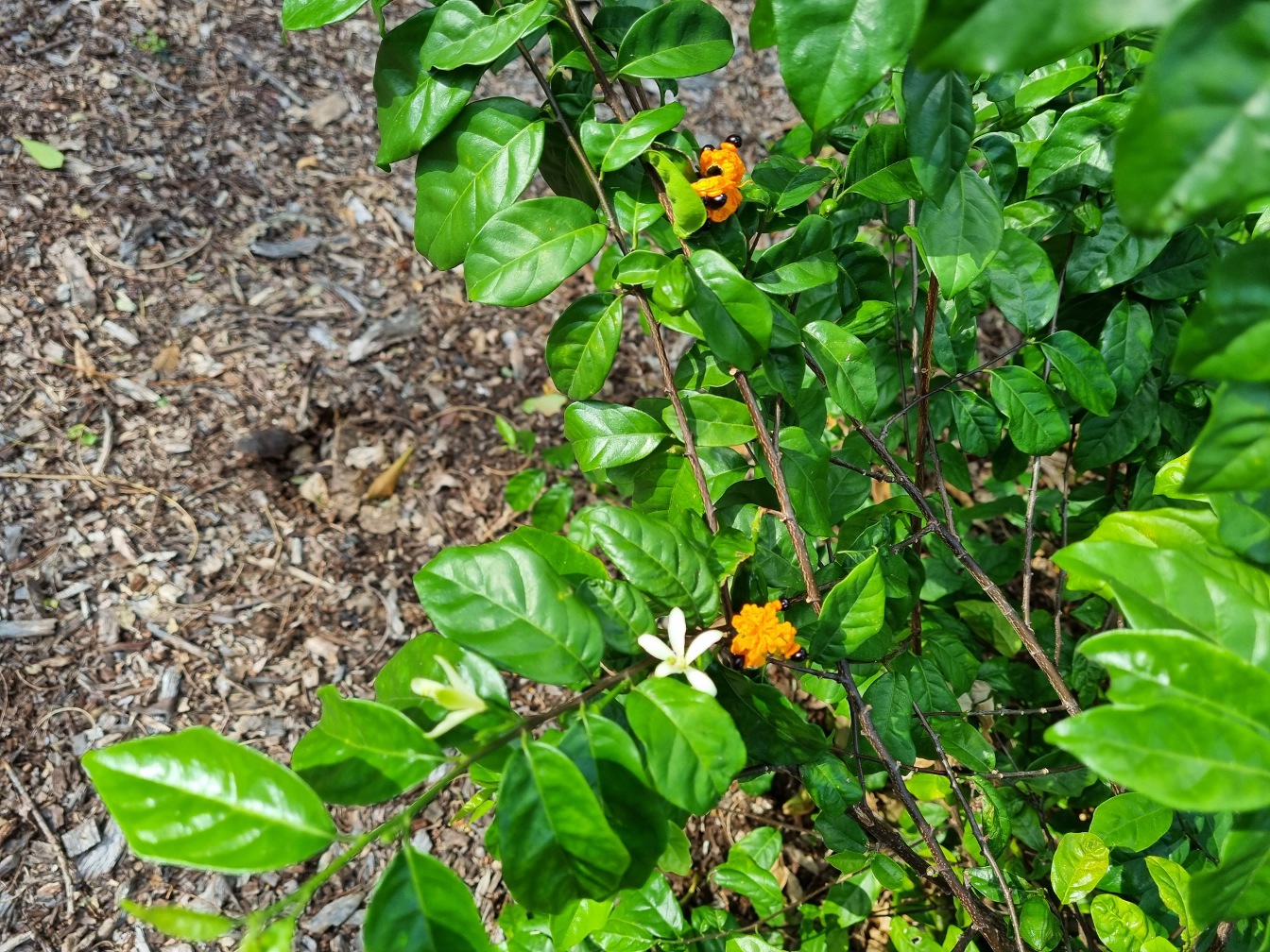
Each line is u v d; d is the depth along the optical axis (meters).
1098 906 0.51
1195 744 0.33
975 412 0.67
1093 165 0.56
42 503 1.00
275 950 0.33
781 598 0.52
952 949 0.62
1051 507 0.83
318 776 0.37
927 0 0.28
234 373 1.15
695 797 0.39
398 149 0.49
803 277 0.54
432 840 0.88
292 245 1.28
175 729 0.91
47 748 0.87
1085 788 0.66
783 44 0.35
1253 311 0.31
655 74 0.48
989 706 0.79
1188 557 0.37
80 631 0.94
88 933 0.79
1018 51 0.28
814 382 0.54
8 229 1.15
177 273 1.20
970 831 0.67
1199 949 0.51
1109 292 0.65
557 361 0.51
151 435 1.07
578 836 0.37
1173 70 0.27
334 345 1.21
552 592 0.41
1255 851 0.35
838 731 0.90
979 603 0.82
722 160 0.51
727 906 0.85
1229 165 0.27
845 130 0.65
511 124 0.49
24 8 1.33
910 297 0.77
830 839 0.63
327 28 1.53
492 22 0.47
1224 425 0.33
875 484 0.98
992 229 0.49
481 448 1.19
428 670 0.42
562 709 0.40
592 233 0.48
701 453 0.56
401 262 1.32
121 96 1.31
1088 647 0.35
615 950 0.62
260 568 1.03
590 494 1.16
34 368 1.07
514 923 0.64
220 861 0.34
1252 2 0.26
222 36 1.44
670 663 0.42
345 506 1.10
